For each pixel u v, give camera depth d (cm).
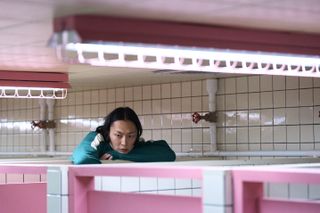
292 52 304
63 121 746
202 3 238
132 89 665
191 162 338
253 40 292
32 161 384
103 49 285
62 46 276
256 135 548
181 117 612
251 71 341
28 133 792
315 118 505
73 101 734
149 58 346
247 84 555
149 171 235
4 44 357
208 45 277
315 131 505
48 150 759
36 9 250
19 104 808
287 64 343
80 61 295
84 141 380
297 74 365
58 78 520
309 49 310
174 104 620
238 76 560
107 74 538
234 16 264
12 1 235
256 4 241
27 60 434
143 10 248
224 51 287
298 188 278
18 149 811
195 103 598
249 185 211
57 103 755
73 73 529
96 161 357
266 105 541
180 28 270
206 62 333
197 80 595
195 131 596
